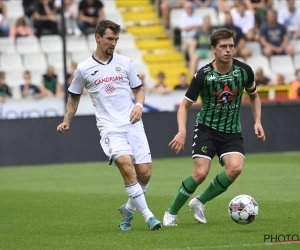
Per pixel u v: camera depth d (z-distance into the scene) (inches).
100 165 2187.5
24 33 2741.1
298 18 2989.7
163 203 1294.3
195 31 2844.5
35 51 2733.8
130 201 948.0
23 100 2361.0
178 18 2962.6
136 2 3053.6
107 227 998.4
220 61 933.8
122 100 946.1
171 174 1850.4
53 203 1343.5
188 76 2768.2
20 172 2033.7
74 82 957.8
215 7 2974.9
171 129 2343.8
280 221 991.6
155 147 2326.5
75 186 1647.4
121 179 1780.3
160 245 801.6
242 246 775.7
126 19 2987.2
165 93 2470.5
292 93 2497.5
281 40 2844.5
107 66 943.0
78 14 2770.7
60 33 2783.0
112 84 941.2
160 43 2891.2
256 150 2378.2
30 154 2241.6
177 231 912.3
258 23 2896.2
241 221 912.3
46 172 2012.8
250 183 1590.8
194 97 956.0
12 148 2226.9
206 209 1173.1
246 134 2367.1
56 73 2605.8
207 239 833.5
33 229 1009.5
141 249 780.0
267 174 1775.3
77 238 896.3
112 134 932.6
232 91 947.3
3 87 2455.7
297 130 2410.2
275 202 1245.7
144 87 2471.7
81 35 2770.7
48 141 2253.9
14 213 1209.4
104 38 930.7
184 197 969.5
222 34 925.2
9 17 2844.5
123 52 2787.9
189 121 2358.5
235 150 956.6
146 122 2311.8
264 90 2539.4
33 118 2244.1
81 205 1299.2
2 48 2711.6
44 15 2773.1
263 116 2380.7
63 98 2386.8
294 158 2194.9
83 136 2284.7
